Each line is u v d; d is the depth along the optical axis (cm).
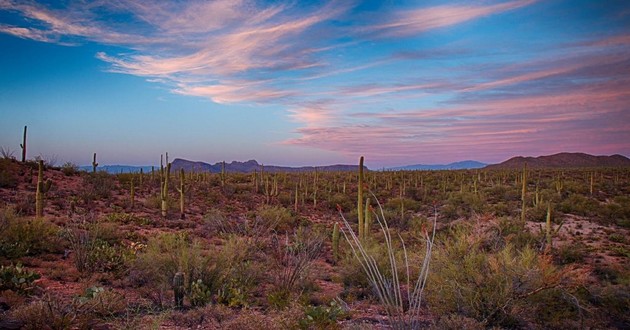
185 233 1764
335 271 1294
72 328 609
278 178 5406
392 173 7056
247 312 723
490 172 7262
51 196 2684
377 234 2012
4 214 1306
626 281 898
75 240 1257
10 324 596
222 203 3472
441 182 5231
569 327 730
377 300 910
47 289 863
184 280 862
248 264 996
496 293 739
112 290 826
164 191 2589
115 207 2658
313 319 657
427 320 754
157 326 620
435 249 845
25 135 3491
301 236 1482
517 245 1423
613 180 5825
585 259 1709
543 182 5281
